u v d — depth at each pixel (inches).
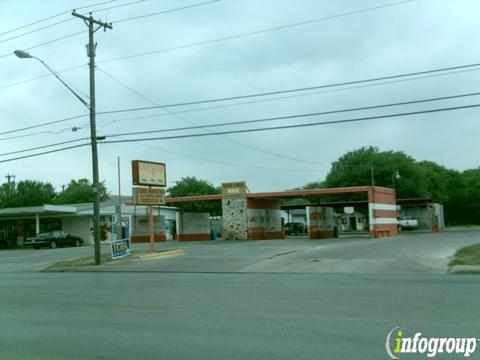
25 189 3846.0
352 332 342.3
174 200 2032.5
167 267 983.0
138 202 1248.2
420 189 2891.2
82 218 2247.8
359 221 3218.5
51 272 1042.7
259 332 353.7
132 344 334.0
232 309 450.6
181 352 308.7
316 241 1569.9
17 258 1466.5
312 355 290.4
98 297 568.7
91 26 1156.5
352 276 722.2
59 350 325.4
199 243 1742.1
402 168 2940.5
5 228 2409.0
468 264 786.8
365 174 2970.0
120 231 1284.4
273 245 1395.2
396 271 770.2
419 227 2728.8
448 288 539.5
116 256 1198.3
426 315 390.3
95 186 1149.1
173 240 2279.8
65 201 4055.1
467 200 3636.8
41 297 586.2
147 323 401.7
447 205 3634.4
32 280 830.5
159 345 328.5
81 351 320.8
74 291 636.7
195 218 2145.7
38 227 2121.1
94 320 423.8
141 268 998.4
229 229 1913.1
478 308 414.9
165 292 591.2
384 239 1561.3
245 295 539.5
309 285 613.0
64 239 2044.8
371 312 410.6
